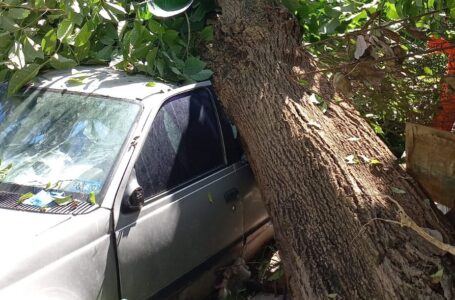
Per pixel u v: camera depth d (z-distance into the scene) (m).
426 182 3.71
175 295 3.71
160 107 3.79
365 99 4.52
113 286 3.20
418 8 4.21
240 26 4.56
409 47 4.42
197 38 4.83
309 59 4.56
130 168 3.38
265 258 4.66
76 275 3.00
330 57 4.65
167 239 3.57
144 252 3.39
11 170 3.49
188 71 4.37
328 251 3.32
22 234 2.93
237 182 4.27
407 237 3.12
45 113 3.79
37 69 3.99
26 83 3.99
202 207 3.88
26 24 4.28
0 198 3.28
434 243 2.99
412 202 3.47
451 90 4.09
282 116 4.04
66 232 3.00
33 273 2.83
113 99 3.76
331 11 4.76
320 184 3.61
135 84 4.01
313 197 3.60
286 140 3.94
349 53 3.84
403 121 4.77
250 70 4.33
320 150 3.77
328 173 3.62
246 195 4.36
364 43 3.55
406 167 3.82
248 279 4.36
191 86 4.20
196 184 3.88
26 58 4.04
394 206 3.36
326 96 4.27
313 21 4.97
